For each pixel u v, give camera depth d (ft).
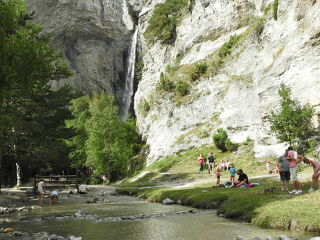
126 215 57.00
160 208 65.87
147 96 257.14
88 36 313.53
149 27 275.39
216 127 170.60
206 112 187.21
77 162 212.84
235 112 162.09
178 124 199.62
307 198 46.01
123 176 198.70
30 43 86.33
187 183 108.99
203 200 63.16
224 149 152.66
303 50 125.08
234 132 157.17
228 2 220.84
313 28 122.01
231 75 179.42
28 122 115.24
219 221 45.50
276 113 126.11
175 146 185.47
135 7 319.68
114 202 85.51
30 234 40.57
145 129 234.38
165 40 275.59
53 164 144.66
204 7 240.73
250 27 191.62
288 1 146.72
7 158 141.28
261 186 69.67
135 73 308.19
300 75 123.24
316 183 52.75
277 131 115.85
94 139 194.90
